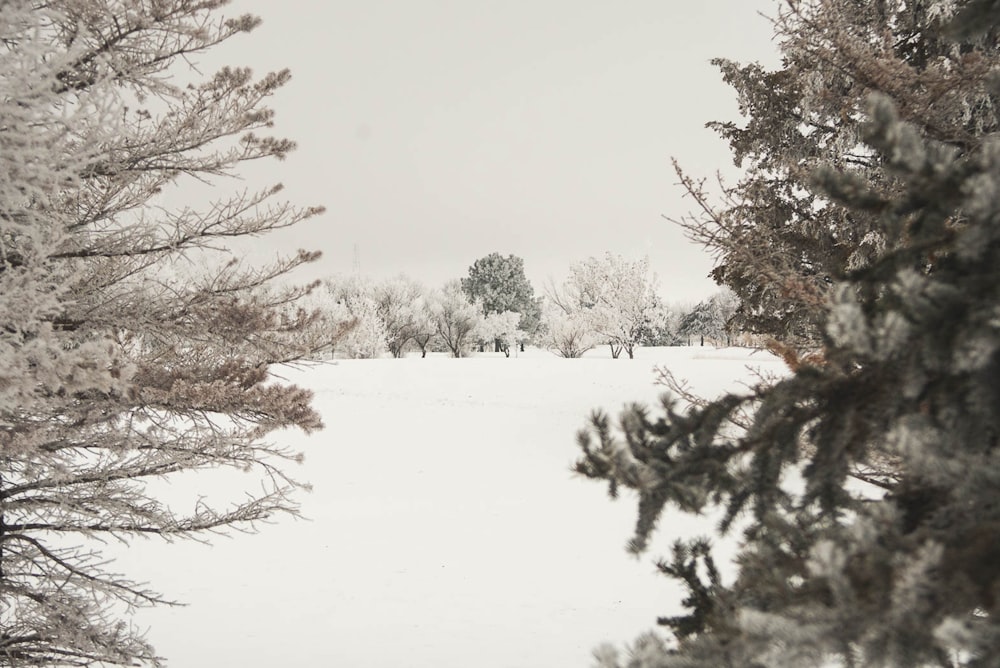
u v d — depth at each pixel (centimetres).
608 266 5512
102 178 663
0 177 489
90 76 627
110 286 695
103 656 667
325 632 1106
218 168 693
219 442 716
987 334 173
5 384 468
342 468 2428
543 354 8131
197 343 709
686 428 237
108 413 661
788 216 1066
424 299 7150
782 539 218
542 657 995
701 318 6869
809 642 168
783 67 1135
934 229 211
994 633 150
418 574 1396
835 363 208
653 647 197
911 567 161
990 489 173
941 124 411
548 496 2025
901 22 827
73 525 694
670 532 1507
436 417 3238
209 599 1267
